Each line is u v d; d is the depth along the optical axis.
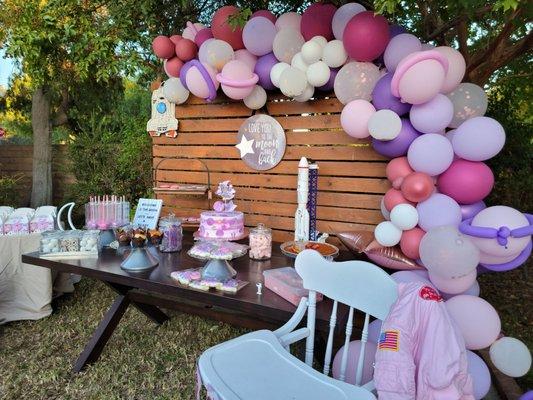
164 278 1.97
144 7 3.29
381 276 1.52
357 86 2.15
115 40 3.43
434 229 1.65
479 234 1.65
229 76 2.47
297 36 2.39
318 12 2.31
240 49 2.67
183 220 2.94
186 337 2.85
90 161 6.12
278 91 2.76
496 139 1.83
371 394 1.31
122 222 2.63
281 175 2.82
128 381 2.31
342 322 1.64
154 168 3.37
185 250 2.48
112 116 6.77
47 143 6.78
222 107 3.00
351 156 2.54
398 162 2.10
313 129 2.66
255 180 2.93
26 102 7.43
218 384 1.31
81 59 3.56
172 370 2.44
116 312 2.50
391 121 1.96
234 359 1.46
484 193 1.94
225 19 2.56
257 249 2.29
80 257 2.31
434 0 2.66
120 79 6.68
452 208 1.89
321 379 1.39
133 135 5.95
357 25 2.03
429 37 3.09
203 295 1.80
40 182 6.77
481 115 2.07
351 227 2.58
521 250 1.71
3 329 2.96
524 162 4.50
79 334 2.88
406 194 1.93
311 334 1.64
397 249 2.10
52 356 2.57
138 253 2.12
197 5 3.72
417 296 1.35
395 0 1.62
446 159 1.91
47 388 2.25
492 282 4.14
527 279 4.22
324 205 2.65
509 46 3.52
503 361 1.70
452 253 1.55
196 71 2.62
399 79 1.85
